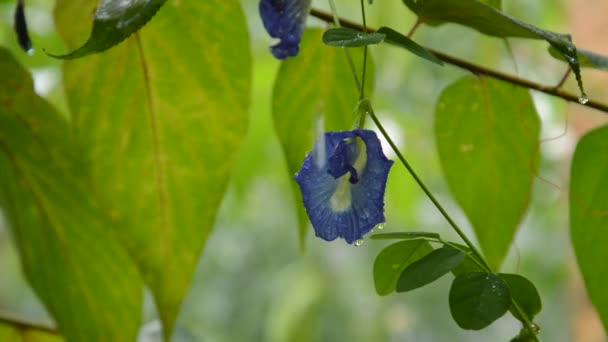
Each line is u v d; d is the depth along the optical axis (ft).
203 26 2.96
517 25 2.63
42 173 3.12
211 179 3.06
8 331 3.25
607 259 2.97
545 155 5.71
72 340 3.15
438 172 5.67
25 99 3.05
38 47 3.93
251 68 3.00
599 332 4.93
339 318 6.29
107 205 3.05
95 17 2.44
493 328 7.20
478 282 2.52
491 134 3.10
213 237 7.18
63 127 3.08
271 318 6.35
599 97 4.36
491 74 2.98
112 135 3.03
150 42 2.96
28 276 3.13
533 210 6.42
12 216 3.13
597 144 2.98
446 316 7.04
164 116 3.02
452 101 3.09
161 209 3.07
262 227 7.11
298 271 6.37
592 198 2.98
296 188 3.07
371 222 2.47
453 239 6.41
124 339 3.19
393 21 4.17
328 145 2.45
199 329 3.89
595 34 4.49
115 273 3.18
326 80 3.03
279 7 2.54
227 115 3.03
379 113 5.23
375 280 2.67
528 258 6.69
